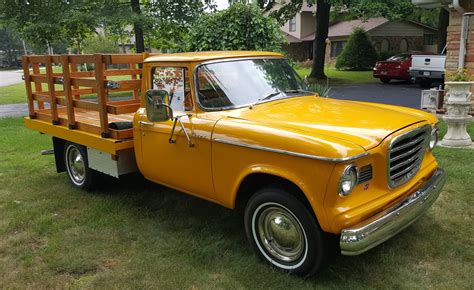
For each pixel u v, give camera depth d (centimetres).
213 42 803
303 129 346
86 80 509
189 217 488
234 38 790
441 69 1767
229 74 430
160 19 1556
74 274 380
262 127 356
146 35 1691
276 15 2253
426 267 367
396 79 2084
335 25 3728
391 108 433
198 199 539
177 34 1656
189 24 1547
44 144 892
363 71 2841
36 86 654
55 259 401
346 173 310
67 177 660
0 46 7644
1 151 838
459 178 559
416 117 397
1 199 564
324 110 397
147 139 457
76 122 559
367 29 3194
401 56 2144
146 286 354
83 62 509
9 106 1611
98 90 490
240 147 363
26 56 633
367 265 373
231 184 380
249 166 360
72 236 449
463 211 468
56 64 639
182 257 399
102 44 3391
